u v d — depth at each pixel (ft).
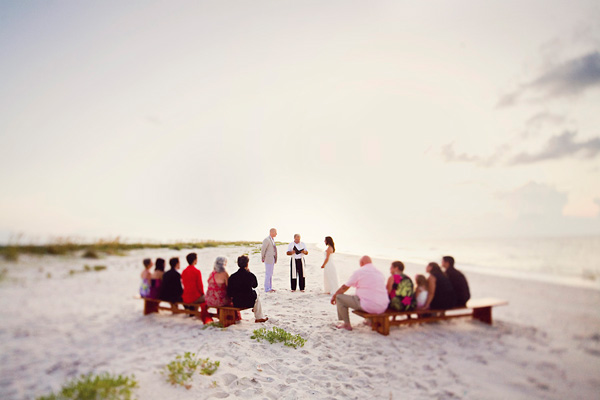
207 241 64.03
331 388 11.93
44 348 11.07
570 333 15.43
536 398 10.64
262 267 42.80
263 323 18.85
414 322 17.43
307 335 17.01
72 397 9.09
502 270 34.99
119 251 27.84
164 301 18.54
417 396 10.87
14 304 13.65
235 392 11.37
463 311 21.02
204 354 13.69
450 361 13.32
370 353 14.66
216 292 17.99
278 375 12.86
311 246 113.19
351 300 17.53
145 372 11.34
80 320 13.83
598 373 11.84
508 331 16.48
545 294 23.67
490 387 10.91
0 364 9.94
